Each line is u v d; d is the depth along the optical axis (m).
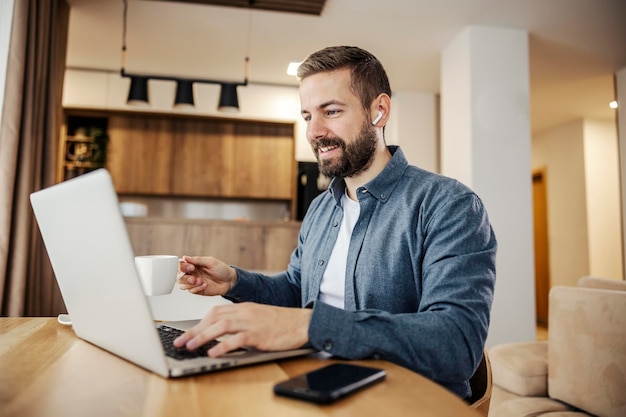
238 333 0.62
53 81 2.73
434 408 0.48
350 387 0.52
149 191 4.78
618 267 5.18
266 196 4.99
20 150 2.31
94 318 0.69
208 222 3.17
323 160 1.02
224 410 0.47
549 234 5.83
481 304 0.75
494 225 3.23
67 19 3.14
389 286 0.94
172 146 4.87
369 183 1.01
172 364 0.58
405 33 3.53
